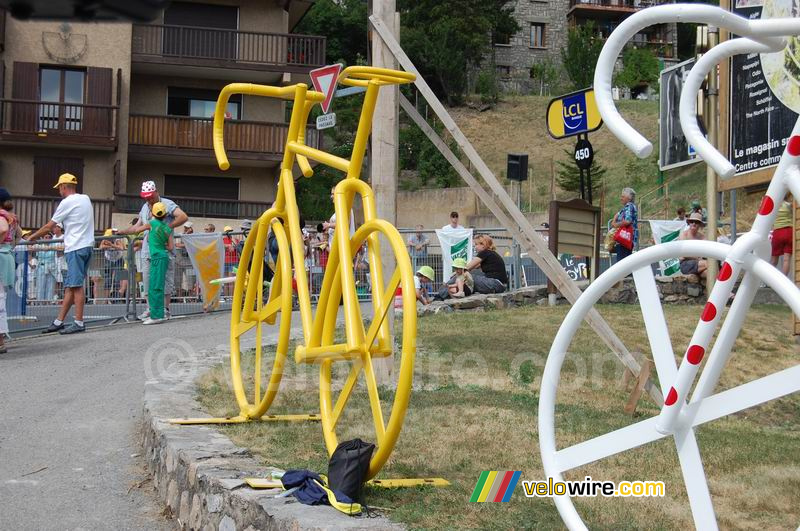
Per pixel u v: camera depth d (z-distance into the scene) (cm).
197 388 649
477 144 5528
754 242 230
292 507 334
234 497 361
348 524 310
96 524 434
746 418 726
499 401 624
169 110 3231
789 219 1035
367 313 1188
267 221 523
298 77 3234
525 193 4656
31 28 2939
